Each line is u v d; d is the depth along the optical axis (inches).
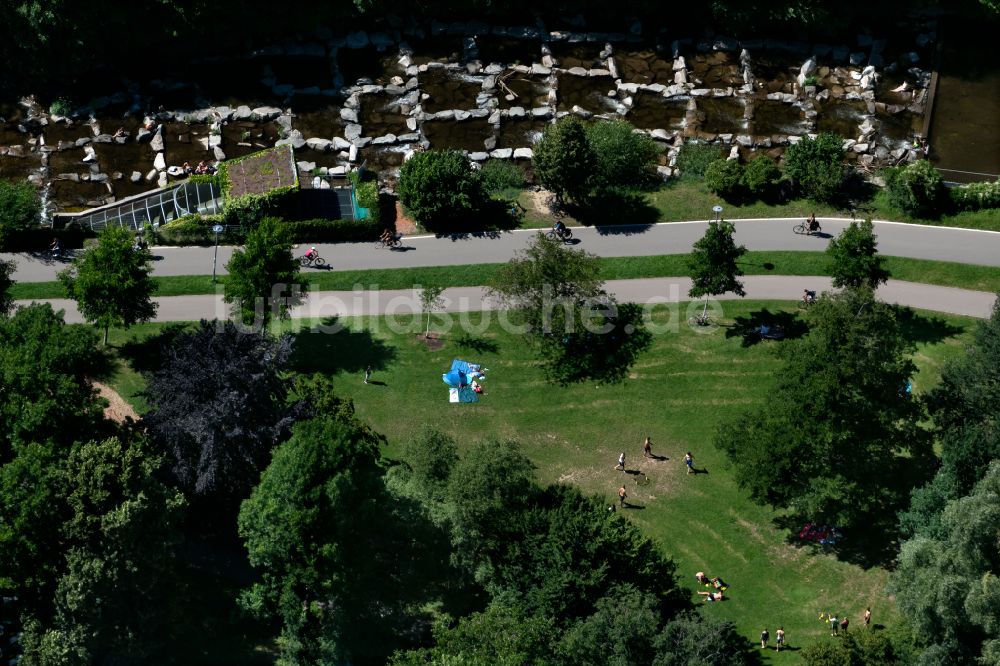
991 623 3629.4
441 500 4114.2
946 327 4958.2
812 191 5467.5
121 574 3735.2
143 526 3804.1
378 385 4736.7
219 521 4313.5
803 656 3897.6
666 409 4687.5
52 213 5359.3
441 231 5310.0
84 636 3725.4
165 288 5036.9
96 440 4065.0
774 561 4281.5
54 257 5187.0
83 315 4722.0
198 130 5816.9
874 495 4205.2
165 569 3853.3
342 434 3964.1
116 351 4808.1
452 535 4037.9
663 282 5098.4
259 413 4190.5
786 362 4330.7
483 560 4079.7
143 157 5718.5
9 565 3774.6
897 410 4229.8
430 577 4119.1
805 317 4928.6
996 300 4527.6
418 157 5300.2
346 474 3860.7
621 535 3981.3
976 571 3735.2
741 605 4168.3
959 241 5290.4
